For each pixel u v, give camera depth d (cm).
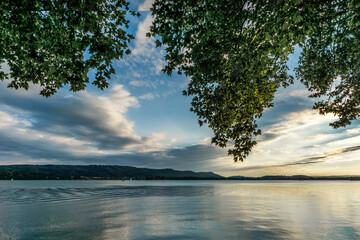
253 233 1229
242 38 718
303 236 1165
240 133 862
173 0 681
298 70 1341
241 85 854
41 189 6184
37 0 686
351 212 1933
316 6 698
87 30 757
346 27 940
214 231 1281
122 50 825
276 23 623
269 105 961
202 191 5362
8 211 2084
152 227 1390
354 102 1230
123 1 813
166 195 4059
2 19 705
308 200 2983
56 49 757
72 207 2355
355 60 1059
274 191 5244
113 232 1274
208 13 673
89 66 810
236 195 4003
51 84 857
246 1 675
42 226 1443
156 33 721
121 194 4331
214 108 907
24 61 768
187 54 795
